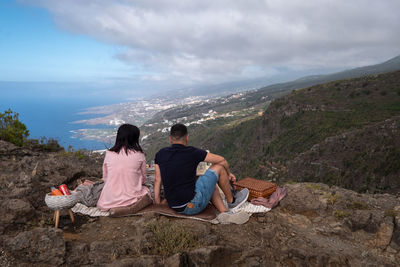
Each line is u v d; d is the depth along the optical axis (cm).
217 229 325
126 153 353
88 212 353
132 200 349
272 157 10425
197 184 338
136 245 264
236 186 419
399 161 6353
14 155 574
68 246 258
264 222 347
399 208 360
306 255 269
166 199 350
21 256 239
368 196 425
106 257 246
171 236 272
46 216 331
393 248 298
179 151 331
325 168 7731
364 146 7306
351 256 286
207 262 247
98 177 556
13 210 296
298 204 384
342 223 346
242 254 275
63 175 479
